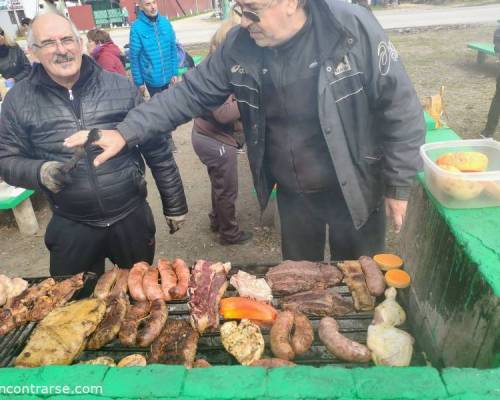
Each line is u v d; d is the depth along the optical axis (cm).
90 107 226
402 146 197
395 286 183
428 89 817
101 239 257
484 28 1400
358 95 194
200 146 350
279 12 169
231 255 395
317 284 187
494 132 586
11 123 226
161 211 489
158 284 192
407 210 196
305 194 237
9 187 443
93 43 724
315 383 112
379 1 2573
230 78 212
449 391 106
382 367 115
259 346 156
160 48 638
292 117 207
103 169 234
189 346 158
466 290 133
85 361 168
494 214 150
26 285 199
